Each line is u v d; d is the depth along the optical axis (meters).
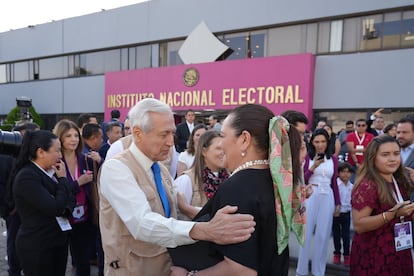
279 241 1.12
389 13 9.00
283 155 1.18
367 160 2.21
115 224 1.52
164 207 1.60
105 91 14.62
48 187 2.37
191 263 1.22
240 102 10.98
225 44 12.16
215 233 1.08
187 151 3.81
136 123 1.53
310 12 10.17
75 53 16.11
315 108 10.05
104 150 4.29
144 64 14.20
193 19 12.67
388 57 8.94
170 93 12.69
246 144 1.20
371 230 2.11
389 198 2.09
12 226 3.29
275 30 11.02
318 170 3.67
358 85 9.38
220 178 2.46
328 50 10.00
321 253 3.65
